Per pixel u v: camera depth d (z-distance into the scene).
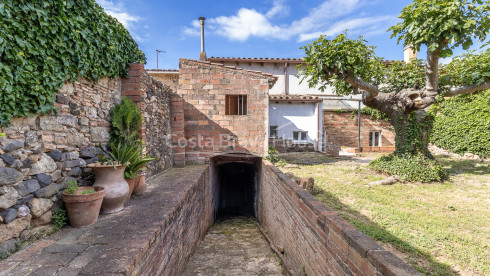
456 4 4.05
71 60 2.77
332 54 5.47
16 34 2.02
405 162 6.16
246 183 11.94
